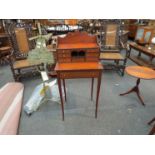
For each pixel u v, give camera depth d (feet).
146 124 5.89
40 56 6.29
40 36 6.19
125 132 5.55
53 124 5.99
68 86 8.69
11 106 6.83
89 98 7.56
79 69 4.91
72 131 5.65
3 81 9.53
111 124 5.93
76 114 6.50
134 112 6.54
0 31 12.57
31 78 9.84
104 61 12.22
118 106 6.92
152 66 10.17
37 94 7.25
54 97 7.38
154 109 6.70
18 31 9.14
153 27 11.91
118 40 10.46
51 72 9.35
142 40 11.55
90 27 15.01
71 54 5.16
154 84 8.67
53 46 9.17
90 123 6.01
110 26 10.27
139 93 7.49
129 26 17.43
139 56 12.46
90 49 5.08
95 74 5.12
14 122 5.92
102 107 6.88
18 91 8.10
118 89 8.30
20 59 9.60
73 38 5.46
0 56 12.21
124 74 10.07
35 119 6.27
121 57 9.57
